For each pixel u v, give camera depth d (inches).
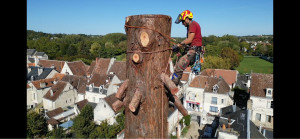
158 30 153.4
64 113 1072.8
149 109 157.4
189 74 1509.6
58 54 3253.0
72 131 860.0
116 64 1649.9
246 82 1755.7
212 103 1209.4
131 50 158.6
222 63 1980.8
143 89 156.8
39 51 3230.8
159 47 156.3
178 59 187.2
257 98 1071.6
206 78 1277.1
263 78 1114.7
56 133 824.9
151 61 154.5
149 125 158.2
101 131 784.3
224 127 692.7
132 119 162.6
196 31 185.0
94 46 3481.8
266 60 3535.9
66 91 1300.4
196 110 1272.1
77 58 2721.5
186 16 186.9
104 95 1256.2
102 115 969.5
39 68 1614.2
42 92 1365.7
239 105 1337.4
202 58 192.9
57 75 1615.4
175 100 180.5
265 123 1051.9
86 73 1823.3
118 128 811.4
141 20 151.6
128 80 163.8
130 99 162.4
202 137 948.6
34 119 832.9
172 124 943.0
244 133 676.1
